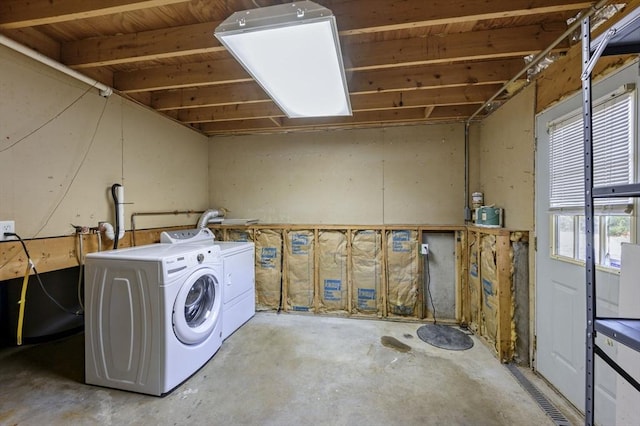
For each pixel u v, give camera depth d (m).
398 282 3.50
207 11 1.86
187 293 2.17
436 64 2.47
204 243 3.07
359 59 2.18
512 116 2.63
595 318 1.03
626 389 1.34
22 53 1.95
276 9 1.47
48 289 2.75
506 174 2.74
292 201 3.94
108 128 2.68
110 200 2.70
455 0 1.67
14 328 2.67
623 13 1.46
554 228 2.07
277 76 2.06
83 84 2.45
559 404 1.93
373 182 3.72
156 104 3.09
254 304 3.58
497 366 2.41
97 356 2.08
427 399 1.98
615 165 1.52
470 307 3.26
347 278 3.60
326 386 2.13
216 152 4.13
